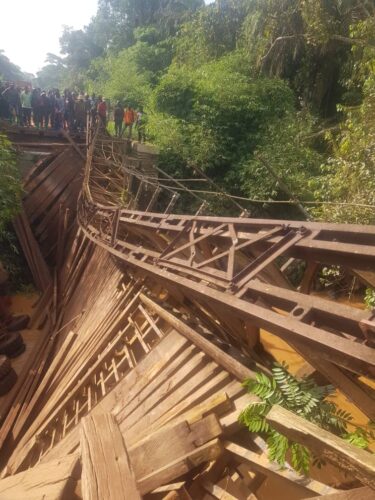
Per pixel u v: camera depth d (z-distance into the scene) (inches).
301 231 148.7
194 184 766.5
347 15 611.2
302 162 681.0
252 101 769.6
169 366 203.6
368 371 101.1
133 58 1268.5
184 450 138.6
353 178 414.6
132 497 97.5
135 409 198.8
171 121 780.0
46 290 557.6
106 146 757.3
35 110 799.1
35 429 269.7
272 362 197.3
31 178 741.3
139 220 298.4
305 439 80.7
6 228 660.7
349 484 118.8
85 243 527.5
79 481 113.1
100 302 354.0
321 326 122.4
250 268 156.4
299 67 860.0
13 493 128.6
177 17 1424.7
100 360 267.7
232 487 132.1
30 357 403.9
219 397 153.7
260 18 786.8
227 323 190.2
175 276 196.5
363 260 125.8
